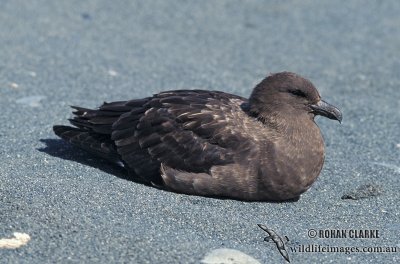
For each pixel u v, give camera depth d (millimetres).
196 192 12148
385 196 12773
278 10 24641
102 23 22281
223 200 12133
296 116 12320
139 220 11156
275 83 12367
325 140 15305
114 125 12844
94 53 19719
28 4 23109
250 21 23562
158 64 19406
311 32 22922
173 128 12383
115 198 11742
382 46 22031
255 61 20375
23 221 10836
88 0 24156
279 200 12305
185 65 19516
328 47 21781
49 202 11297
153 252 10320
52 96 16547
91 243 10445
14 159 12914
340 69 20125
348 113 16969
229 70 19531
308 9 24891
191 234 10961
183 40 21656
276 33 22734
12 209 11094
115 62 19203
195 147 12164
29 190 11602
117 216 11188
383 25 23719
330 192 12867
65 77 17781
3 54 18922
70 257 10133
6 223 10805
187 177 12086
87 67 18594
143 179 12508
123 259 10148
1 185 11695
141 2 24500
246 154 12008
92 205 11398
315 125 12539
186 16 23641
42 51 19406
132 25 22422
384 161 14344
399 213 12195
